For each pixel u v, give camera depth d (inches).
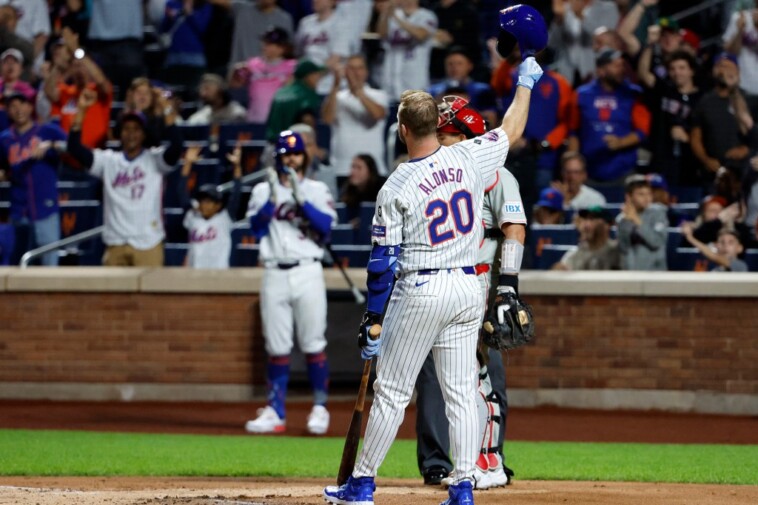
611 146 1947.6
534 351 1679.4
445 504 767.7
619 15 2124.8
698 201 1955.0
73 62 2174.0
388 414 756.0
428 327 743.1
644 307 1659.7
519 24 825.5
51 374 1738.4
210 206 1814.7
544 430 1492.4
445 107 865.5
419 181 739.4
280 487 964.6
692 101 1977.1
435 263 740.7
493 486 959.0
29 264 1939.0
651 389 1660.9
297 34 2258.9
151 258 1786.4
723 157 1941.4
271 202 1407.5
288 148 1381.6
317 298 1430.9
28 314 1740.9
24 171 1921.8
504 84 1919.3
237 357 1716.3
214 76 2182.6
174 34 2378.2
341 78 2123.5
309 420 1455.5
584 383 1670.8
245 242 1915.6
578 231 1787.6
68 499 847.7
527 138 1916.8
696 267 1787.6
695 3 2389.3
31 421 1536.7
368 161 1904.5
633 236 1733.5
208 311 1718.8
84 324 1733.5
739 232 1788.9
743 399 1637.6
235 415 1599.4
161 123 1854.1
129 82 2335.1
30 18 2319.1
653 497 888.9
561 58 2134.6
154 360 1727.4
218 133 2126.0
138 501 837.8
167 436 1409.9
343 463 808.3
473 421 757.3
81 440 1357.0
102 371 1732.3
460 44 2208.4
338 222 1894.7
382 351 757.9
